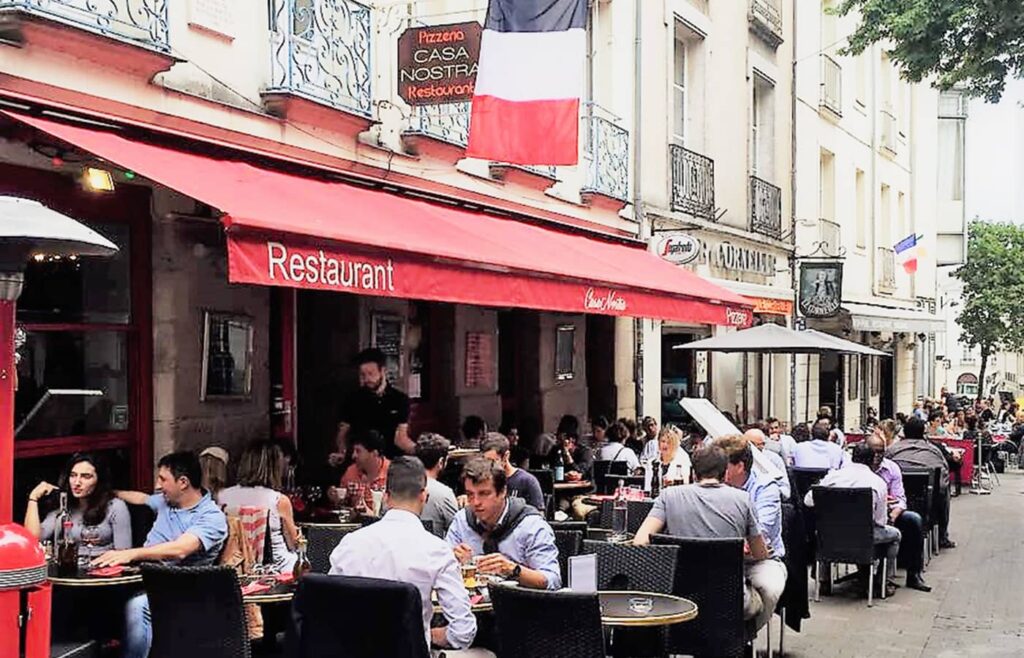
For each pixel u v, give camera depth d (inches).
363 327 440.5
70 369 312.7
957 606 442.3
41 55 275.0
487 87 389.4
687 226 714.2
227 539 285.0
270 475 306.8
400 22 425.7
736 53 816.3
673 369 773.3
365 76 398.3
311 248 266.1
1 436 191.5
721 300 556.1
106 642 281.7
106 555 268.2
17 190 287.9
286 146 364.5
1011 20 510.3
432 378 503.5
